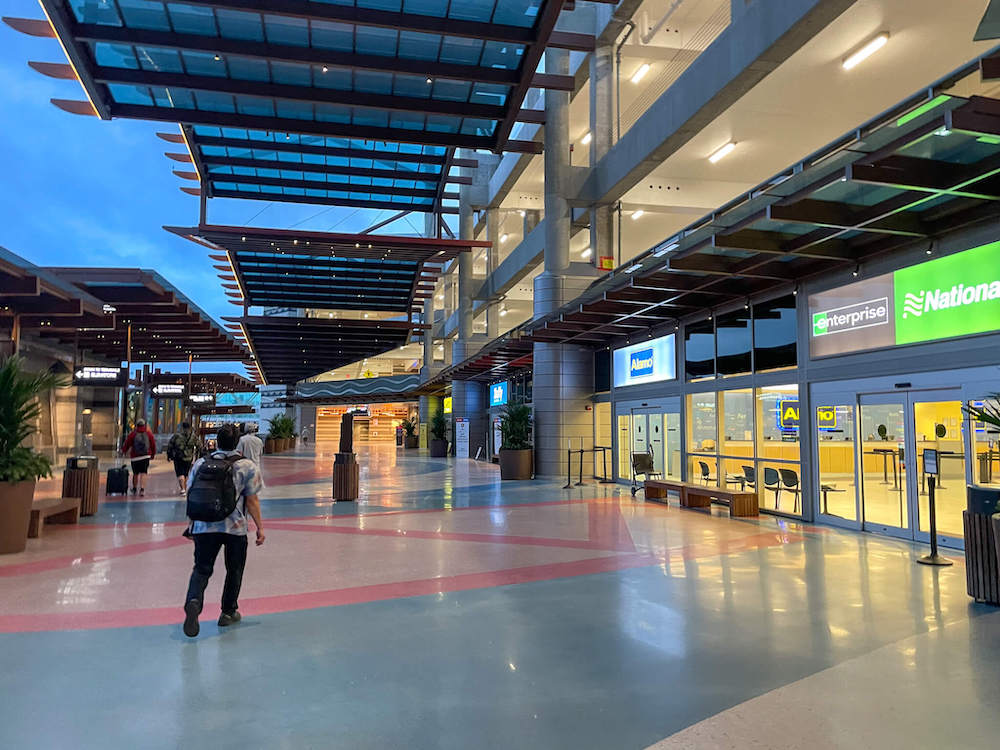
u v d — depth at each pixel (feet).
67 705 12.47
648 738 11.12
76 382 85.46
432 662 14.88
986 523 19.63
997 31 17.84
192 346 118.11
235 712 12.17
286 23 43.06
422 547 29.58
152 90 52.24
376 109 54.34
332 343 147.54
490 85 50.65
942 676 13.85
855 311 34.50
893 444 32.19
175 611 19.15
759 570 24.52
